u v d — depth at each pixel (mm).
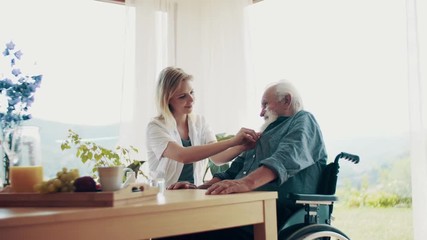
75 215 1008
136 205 1140
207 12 3771
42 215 964
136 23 3502
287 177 1680
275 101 2023
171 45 3703
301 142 1771
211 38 3701
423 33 2332
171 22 3727
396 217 2703
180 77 2559
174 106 2580
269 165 1652
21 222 936
